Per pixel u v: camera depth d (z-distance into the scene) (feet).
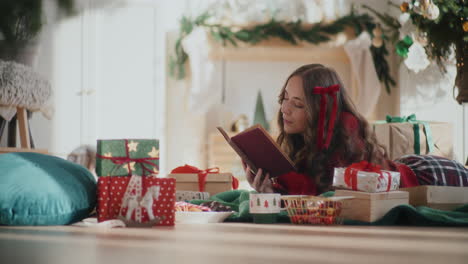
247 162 7.16
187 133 18.99
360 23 18.93
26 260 3.25
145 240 4.44
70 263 3.14
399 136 13.38
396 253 3.67
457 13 14.76
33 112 17.20
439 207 7.48
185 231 5.29
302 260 3.27
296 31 18.92
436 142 13.62
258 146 7.00
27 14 17.47
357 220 6.30
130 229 5.47
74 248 3.89
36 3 17.57
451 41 15.23
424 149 13.38
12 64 15.21
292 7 19.43
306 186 7.39
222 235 4.89
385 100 19.12
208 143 19.24
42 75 17.02
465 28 14.17
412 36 15.76
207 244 4.16
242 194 7.59
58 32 18.29
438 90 17.88
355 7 19.40
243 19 19.22
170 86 18.97
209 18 18.89
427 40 15.58
